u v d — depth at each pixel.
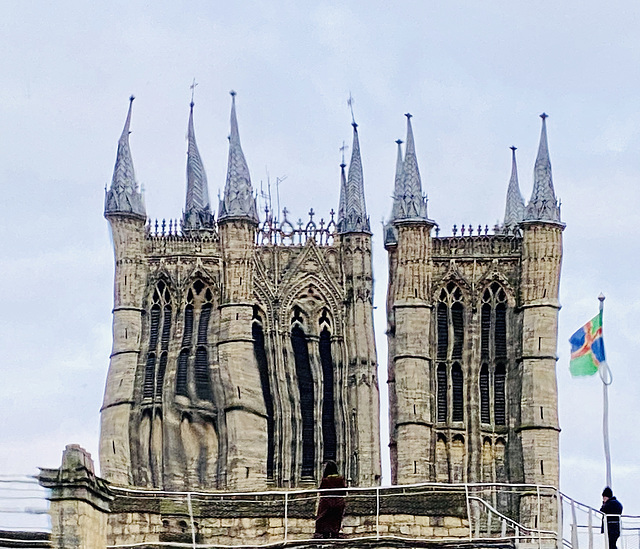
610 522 78.62
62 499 72.19
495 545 78.00
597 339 104.19
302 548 77.69
